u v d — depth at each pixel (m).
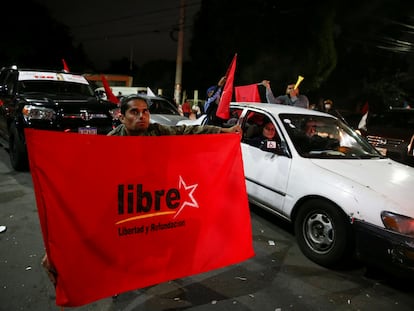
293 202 4.09
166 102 10.46
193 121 6.92
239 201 2.82
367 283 3.54
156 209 2.47
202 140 2.62
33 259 3.54
